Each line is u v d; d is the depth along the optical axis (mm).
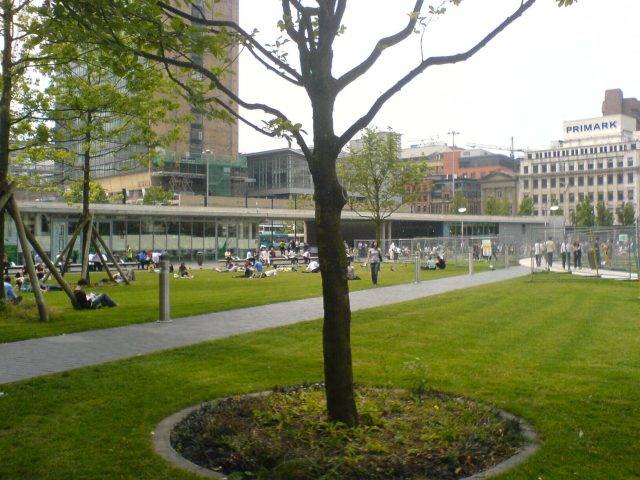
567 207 145875
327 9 6867
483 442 6238
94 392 8562
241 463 5793
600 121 153500
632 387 8703
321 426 6621
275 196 114562
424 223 95062
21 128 20500
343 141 6680
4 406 7867
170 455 6074
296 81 7023
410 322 15414
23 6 15836
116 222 53562
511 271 41031
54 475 5629
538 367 10062
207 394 8422
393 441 6359
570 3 7137
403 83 6645
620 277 32062
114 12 7047
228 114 7285
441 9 7020
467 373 9609
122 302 20688
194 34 7047
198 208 57719
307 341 12711
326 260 6715
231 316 16859
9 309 16719
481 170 170125
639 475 5516
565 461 5832
